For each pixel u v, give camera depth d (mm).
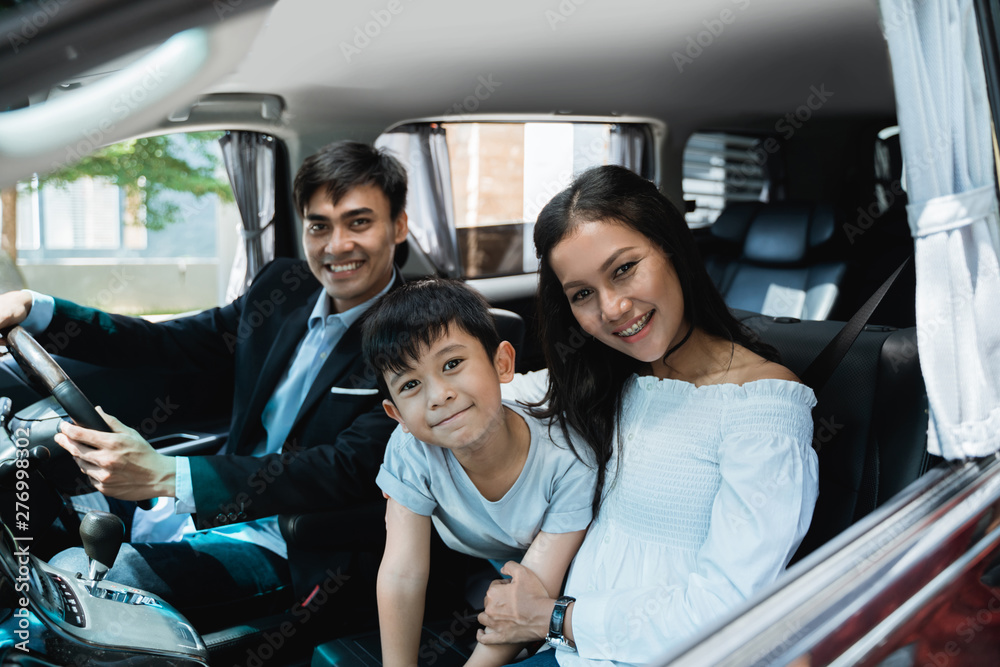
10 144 529
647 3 2174
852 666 752
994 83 1188
